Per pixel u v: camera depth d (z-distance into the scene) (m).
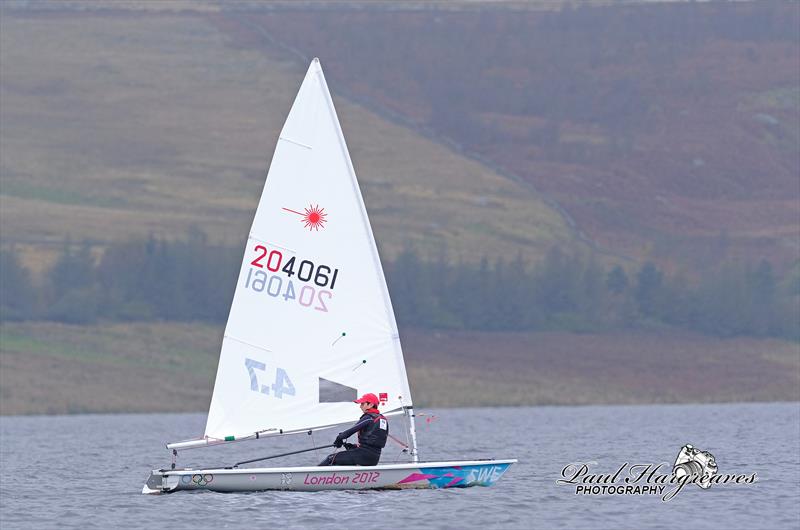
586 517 83.50
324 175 89.00
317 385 88.25
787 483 103.38
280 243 88.75
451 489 91.19
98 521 83.88
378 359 88.25
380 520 80.00
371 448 88.44
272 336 88.44
